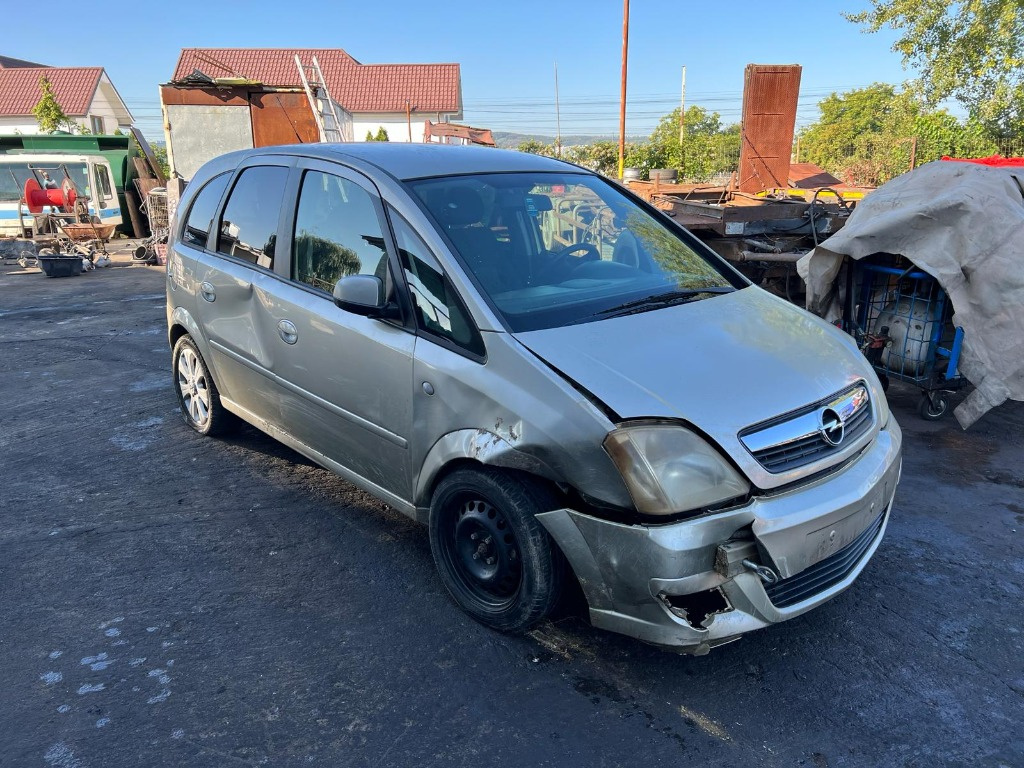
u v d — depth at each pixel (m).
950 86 22.91
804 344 3.14
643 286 3.47
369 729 2.59
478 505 3.04
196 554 3.72
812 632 3.12
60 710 2.67
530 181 3.80
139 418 5.65
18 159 18.38
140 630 3.12
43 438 5.27
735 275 3.88
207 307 4.48
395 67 55.50
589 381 2.66
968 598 3.35
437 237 3.16
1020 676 2.86
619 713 2.66
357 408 3.45
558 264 3.41
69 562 3.64
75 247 15.47
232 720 2.63
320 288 3.65
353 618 3.20
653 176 12.55
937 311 5.29
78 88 51.12
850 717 2.64
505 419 2.77
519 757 2.47
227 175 4.50
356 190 3.55
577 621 3.18
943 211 4.98
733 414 2.60
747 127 11.10
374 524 4.02
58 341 8.29
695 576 2.47
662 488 2.47
